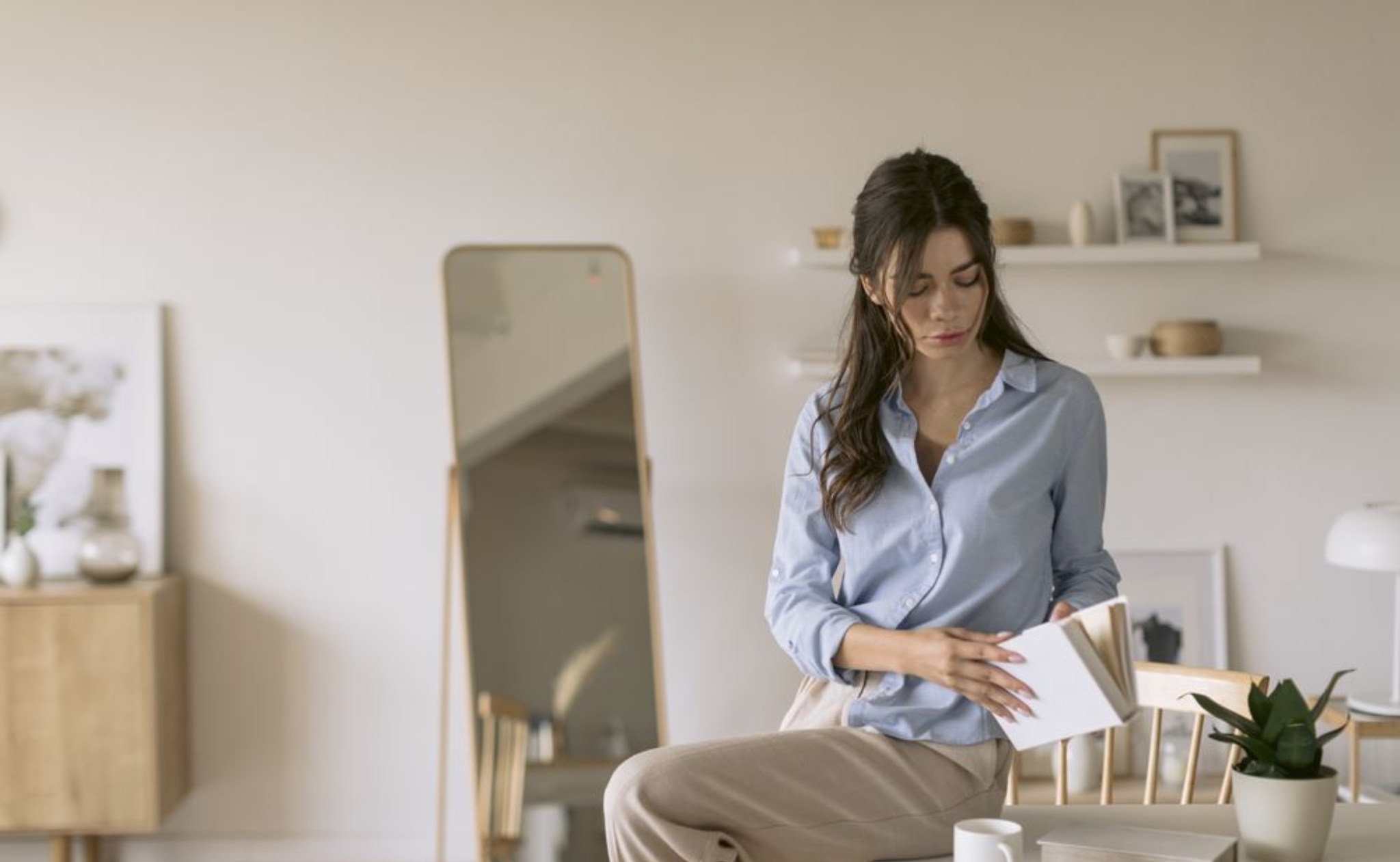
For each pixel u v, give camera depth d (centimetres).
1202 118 423
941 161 179
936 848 185
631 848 176
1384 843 182
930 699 184
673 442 424
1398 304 426
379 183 420
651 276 422
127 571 397
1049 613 190
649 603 402
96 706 385
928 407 192
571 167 421
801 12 420
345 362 421
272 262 420
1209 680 229
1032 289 425
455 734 425
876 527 190
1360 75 423
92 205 417
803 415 202
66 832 392
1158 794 380
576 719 397
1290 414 427
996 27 421
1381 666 429
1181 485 427
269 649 423
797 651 190
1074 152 422
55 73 416
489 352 404
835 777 181
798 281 422
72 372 414
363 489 423
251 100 418
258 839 424
